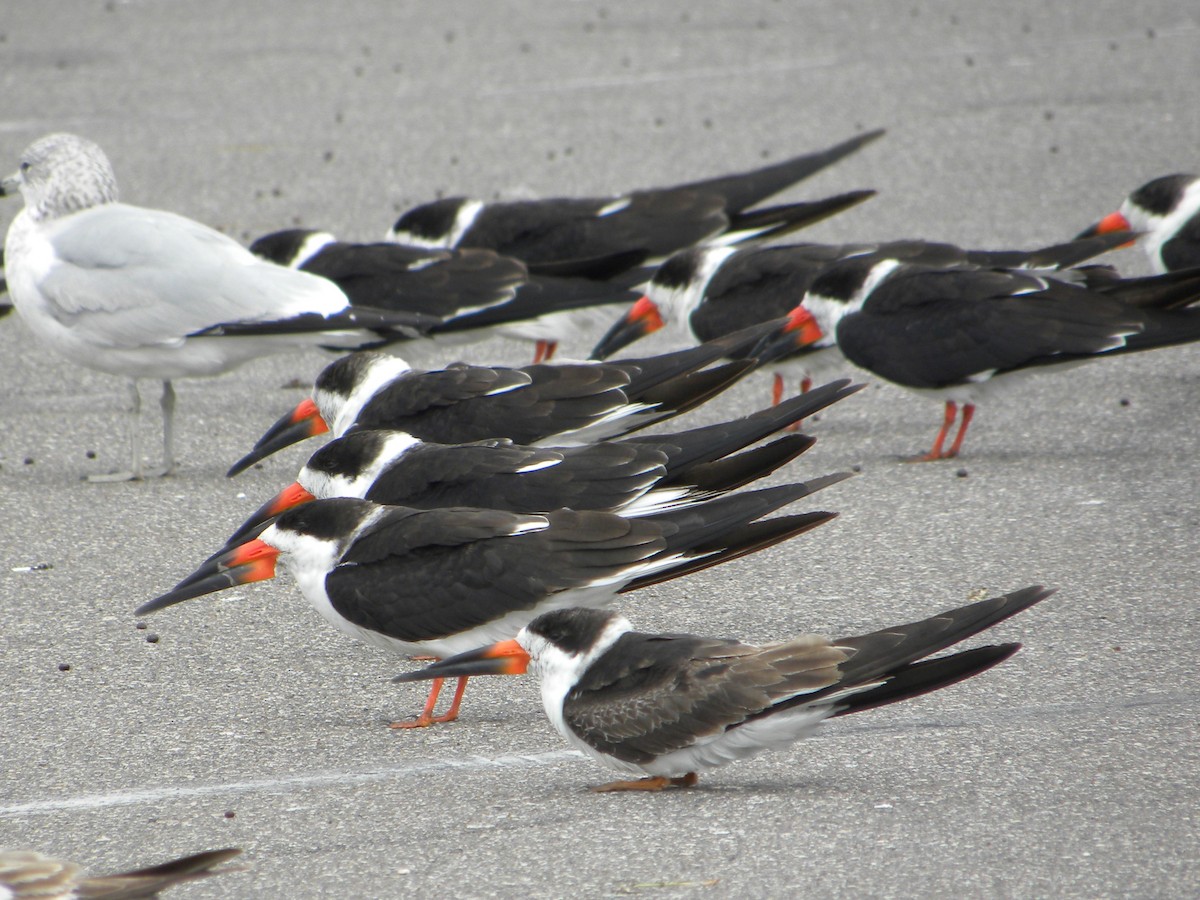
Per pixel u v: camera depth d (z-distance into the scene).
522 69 28.91
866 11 32.78
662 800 8.11
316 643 10.70
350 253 15.80
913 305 14.23
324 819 8.04
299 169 23.52
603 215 17.33
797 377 15.93
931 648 7.81
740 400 16.31
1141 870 7.12
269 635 10.83
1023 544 11.94
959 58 28.66
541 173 22.95
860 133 24.42
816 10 33.03
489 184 22.50
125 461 14.59
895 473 13.82
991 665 7.81
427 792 8.36
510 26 32.38
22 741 9.16
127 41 31.47
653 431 15.37
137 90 27.78
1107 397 15.54
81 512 13.20
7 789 8.54
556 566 9.25
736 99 26.53
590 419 11.86
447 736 9.23
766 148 23.78
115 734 9.25
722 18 32.59
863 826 7.65
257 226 21.00
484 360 17.52
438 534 9.48
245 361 14.53
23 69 29.39
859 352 14.40
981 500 12.96
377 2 34.94
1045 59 28.31
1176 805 7.77
